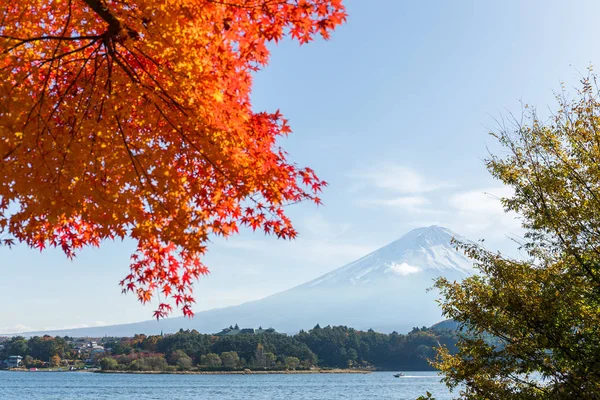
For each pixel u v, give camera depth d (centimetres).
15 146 645
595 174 1069
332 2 718
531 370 1038
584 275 1045
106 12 670
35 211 678
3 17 694
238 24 742
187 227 722
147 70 787
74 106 746
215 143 750
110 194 696
